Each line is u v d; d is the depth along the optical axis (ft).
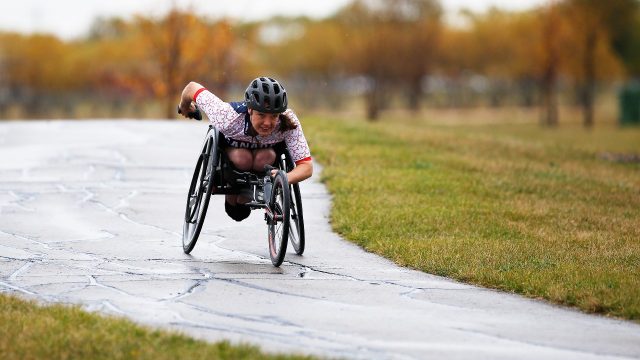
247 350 35.99
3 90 374.84
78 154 100.53
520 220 70.69
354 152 102.47
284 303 45.75
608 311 45.42
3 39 388.37
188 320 42.19
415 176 87.66
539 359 37.68
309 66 441.27
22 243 60.03
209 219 68.54
